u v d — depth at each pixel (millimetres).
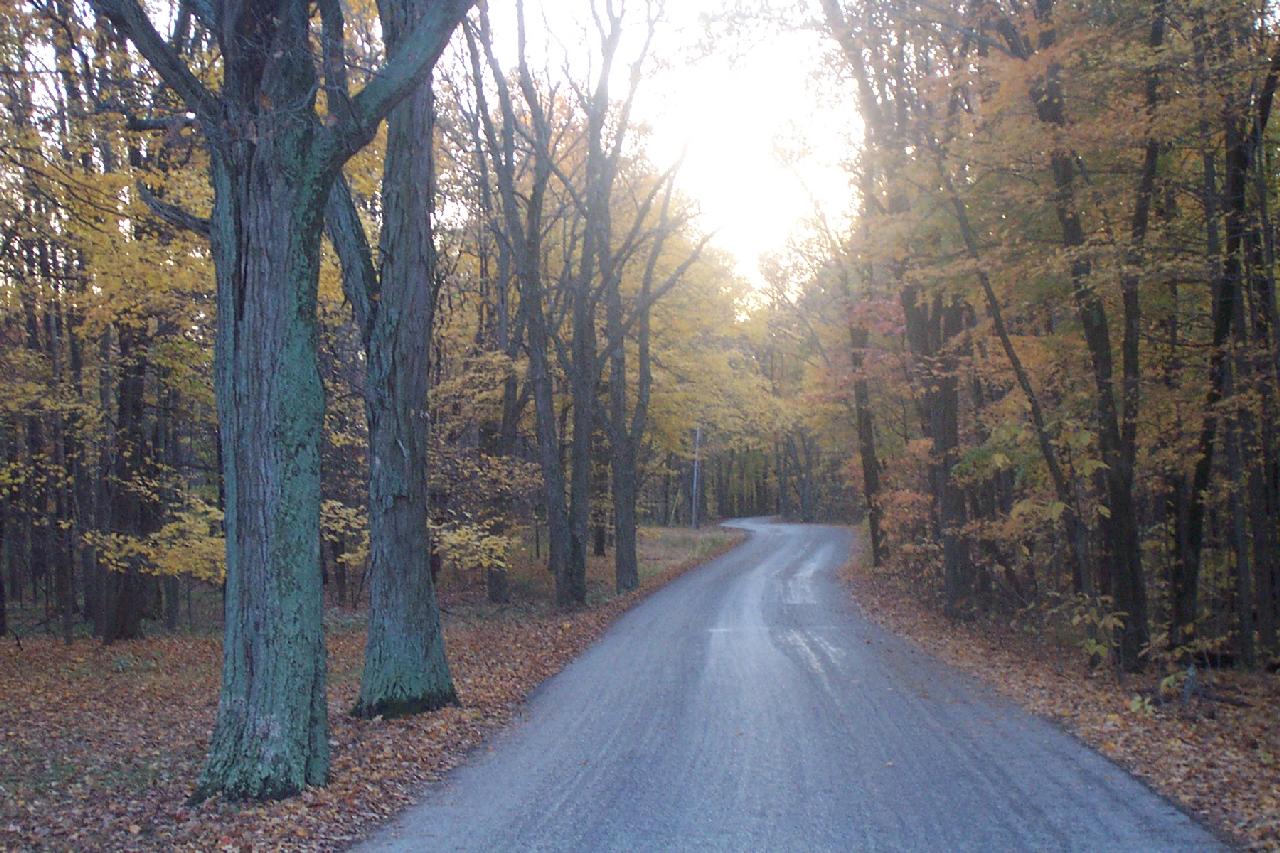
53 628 22906
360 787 7949
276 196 7820
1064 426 14945
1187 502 16125
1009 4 15109
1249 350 13766
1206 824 6578
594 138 24250
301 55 7906
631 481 28469
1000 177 14984
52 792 8336
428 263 12070
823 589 27000
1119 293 13984
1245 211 13734
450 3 8078
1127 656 14039
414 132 11773
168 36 12102
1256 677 13453
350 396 18016
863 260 17703
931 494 24406
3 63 11703
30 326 18141
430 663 11656
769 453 77750
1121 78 13234
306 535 7926
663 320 31406
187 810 7391
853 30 16188
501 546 20000
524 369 25984
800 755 8648
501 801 7512
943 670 13711
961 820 6703
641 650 15969
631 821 6836
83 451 18672
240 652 7777
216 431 19750
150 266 13430
